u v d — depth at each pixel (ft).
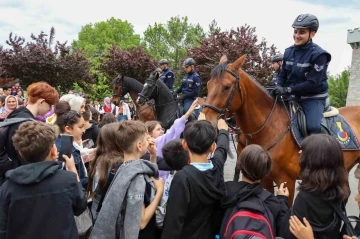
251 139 14.28
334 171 7.01
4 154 9.44
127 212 7.50
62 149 9.57
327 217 7.04
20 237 7.26
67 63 71.41
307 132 13.66
